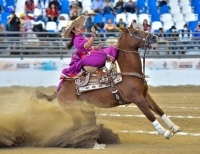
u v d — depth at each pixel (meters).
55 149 13.99
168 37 35.28
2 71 34.06
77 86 14.90
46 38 35.38
